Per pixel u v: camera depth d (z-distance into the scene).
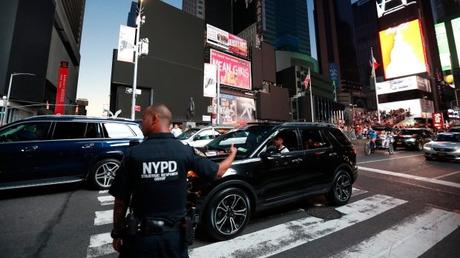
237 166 3.49
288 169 4.08
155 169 1.41
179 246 1.39
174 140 1.59
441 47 148.75
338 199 4.91
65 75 42.81
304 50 144.12
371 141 15.70
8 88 34.22
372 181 7.45
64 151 5.51
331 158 4.86
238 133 4.69
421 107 90.81
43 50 39.88
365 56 183.12
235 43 60.81
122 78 37.06
